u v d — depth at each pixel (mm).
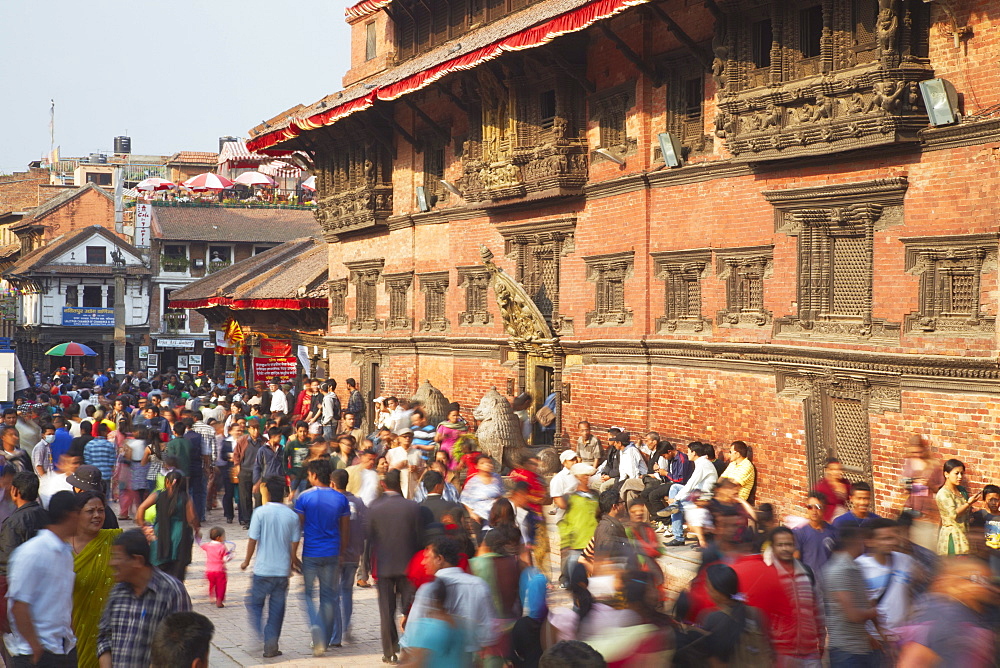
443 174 31781
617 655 8156
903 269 16656
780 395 19078
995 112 15156
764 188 19344
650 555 11227
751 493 19203
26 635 8609
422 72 27266
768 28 18703
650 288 22672
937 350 15961
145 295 79375
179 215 79062
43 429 22328
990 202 15242
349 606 13836
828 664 9938
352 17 38688
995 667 7047
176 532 14430
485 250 27031
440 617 8742
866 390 17219
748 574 9109
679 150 21578
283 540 13180
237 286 48281
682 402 21828
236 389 43781
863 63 16656
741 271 20172
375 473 16609
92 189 89250
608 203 24031
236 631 14492
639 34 22516
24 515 10039
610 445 21281
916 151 16375
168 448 20922
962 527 13164
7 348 41875
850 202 17469
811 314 18391
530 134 26297
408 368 33906
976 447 15391
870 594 9570
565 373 25781
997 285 15195
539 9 26656
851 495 11922
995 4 15133
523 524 13203
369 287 37031
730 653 8188
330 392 33906
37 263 78688
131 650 8070
